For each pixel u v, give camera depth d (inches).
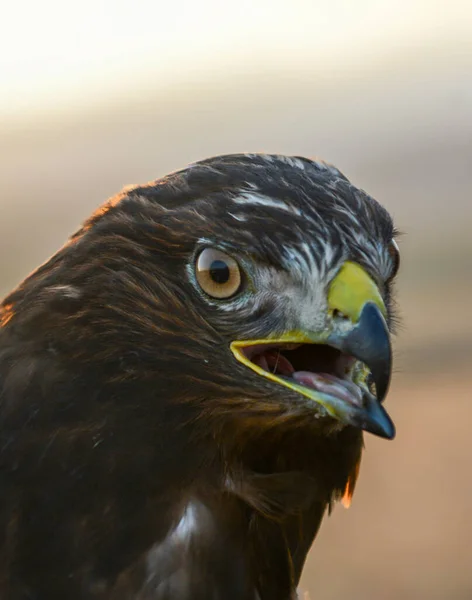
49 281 358.3
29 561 348.5
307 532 382.9
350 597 741.3
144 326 350.9
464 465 901.2
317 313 344.2
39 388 350.3
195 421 355.6
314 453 374.3
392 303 384.8
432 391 1026.7
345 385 348.2
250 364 350.9
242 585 358.6
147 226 350.3
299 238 343.0
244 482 362.0
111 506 350.0
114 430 350.3
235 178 350.0
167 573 350.9
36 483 349.1
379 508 856.3
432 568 759.7
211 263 346.0
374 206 358.0
